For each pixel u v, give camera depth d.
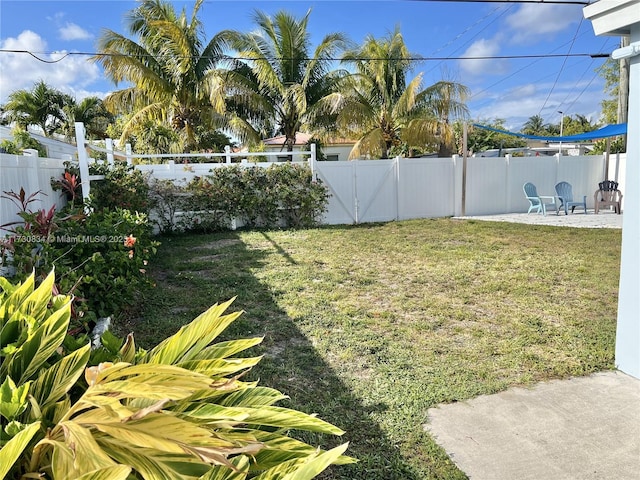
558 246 7.51
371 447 2.19
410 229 9.86
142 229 5.00
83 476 0.90
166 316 4.12
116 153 8.29
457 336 3.67
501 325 3.90
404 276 5.68
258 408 1.37
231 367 1.41
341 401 2.62
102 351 1.50
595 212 12.49
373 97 17.11
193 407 1.29
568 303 4.48
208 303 4.53
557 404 2.59
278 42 15.55
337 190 11.42
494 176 12.80
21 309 1.47
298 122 15.93
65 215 3.77
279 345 3.49
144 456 1.05
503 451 2.16
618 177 13.12
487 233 9.03
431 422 2.41
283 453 1.28
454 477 1.97
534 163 13.10
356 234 9.27
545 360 3.17
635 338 2.89
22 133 8.34
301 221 10.89
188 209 10.03
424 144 16.06
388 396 2.68
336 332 3.76
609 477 1.97
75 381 1.27
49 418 1.21
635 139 2.83
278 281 5.41
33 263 2.94
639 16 2.58
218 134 19.30
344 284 5.32
